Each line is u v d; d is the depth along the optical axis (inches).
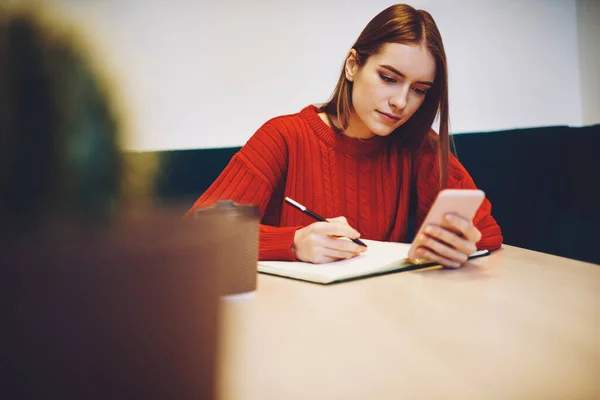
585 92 95.0
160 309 7.4
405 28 47.9
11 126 5.3
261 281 30.3
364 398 15.0
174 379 7.7
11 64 5.4
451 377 16.7
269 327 21.5
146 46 73.8
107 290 6.7
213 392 8.3
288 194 55.9
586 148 80.8
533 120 94.1
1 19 5.5
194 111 77.7
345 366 17.4
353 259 34.6
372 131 52.4
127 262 6.9
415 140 56.9
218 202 25.4
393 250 37.6
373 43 49.9
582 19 93.5
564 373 17.2
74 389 6.7
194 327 7.9
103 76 5.8
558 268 34.5
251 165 53.5
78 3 5.8
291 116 58.0
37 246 6.2
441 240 33.4
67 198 5.7
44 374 6.4
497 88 90.8
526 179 80.3
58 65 5.5
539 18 92.4
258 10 79.2
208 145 78.9
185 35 76.2
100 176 5.7
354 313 23.7
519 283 30.1
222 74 78.7
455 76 87.6
